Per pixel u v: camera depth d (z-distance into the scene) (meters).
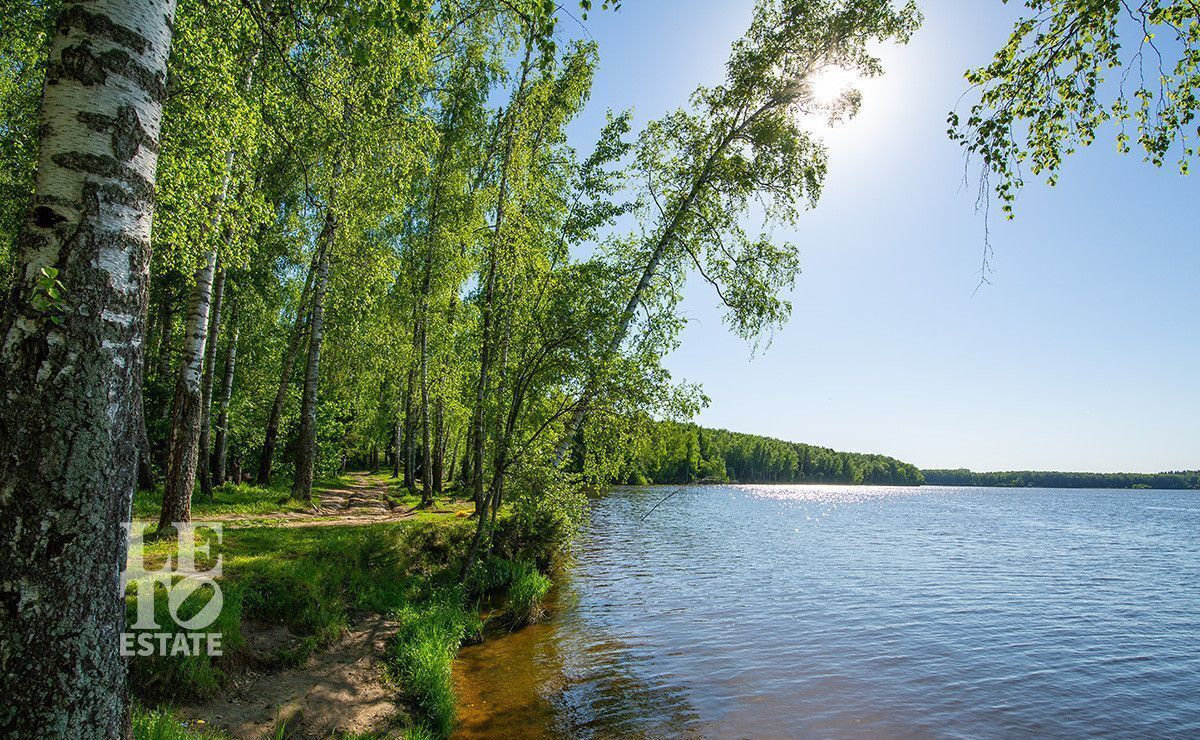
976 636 13.33
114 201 2.97
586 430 12.28
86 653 2.81
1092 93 4.90
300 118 9.91
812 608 15.38
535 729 7.48
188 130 8.27
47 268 2.76
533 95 14.28
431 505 20.23
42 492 2.72
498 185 16.34
